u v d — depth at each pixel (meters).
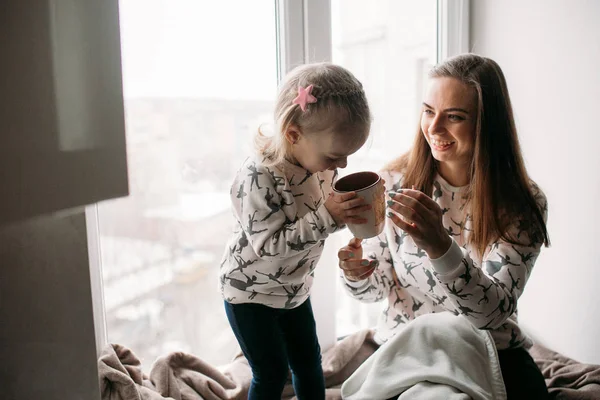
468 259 1.05
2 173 0.80
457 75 1.17
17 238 0.82
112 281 1.41
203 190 1.46
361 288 1.29
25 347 0.85
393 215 1.01
